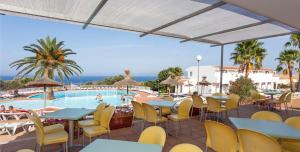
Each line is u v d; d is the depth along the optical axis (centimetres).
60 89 1930
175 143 415
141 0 330
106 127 358
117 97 1916
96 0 327
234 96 649
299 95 1580
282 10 330
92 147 194
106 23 450
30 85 602
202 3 331
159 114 494
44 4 346
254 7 321
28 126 483
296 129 267
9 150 362
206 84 1045
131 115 537
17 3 342
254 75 2495
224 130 249
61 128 362
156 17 405
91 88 2069
